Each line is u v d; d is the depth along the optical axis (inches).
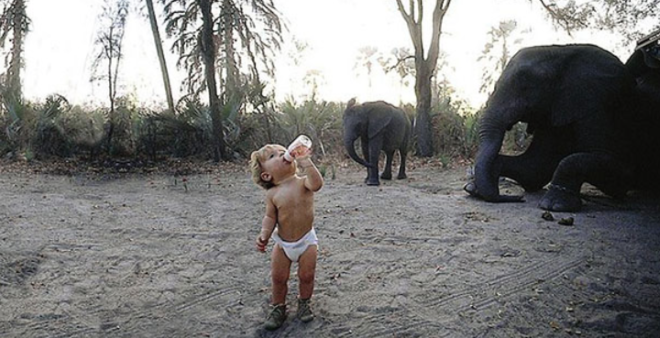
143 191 394.6
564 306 176.6
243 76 633.0
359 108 420.2
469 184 352.5
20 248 241.8
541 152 358.9
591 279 197.6
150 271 215.3
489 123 342.3
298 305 170.7
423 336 157.9
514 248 234.8
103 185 425.1
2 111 620.4
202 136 584.7
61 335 161.9
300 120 608.1
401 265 216.8
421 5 599.8
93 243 251.8
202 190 398.6
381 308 176.4
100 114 594.9
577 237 250.4
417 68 610.2
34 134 570.6
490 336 157.6
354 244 246.4
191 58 655.8
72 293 193.3
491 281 197.9
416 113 612.7
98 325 168.7
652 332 158.7
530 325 164.4
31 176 466.0
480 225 275.4
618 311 172.2
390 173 449.1
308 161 161.0
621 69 323.9
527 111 334.6
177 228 279.0
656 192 350.6
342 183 430.3
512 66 339.3
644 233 256.4
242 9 625.6
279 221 162.9
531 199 341.7
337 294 188.4
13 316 174.2
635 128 331.3
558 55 330.0
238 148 587.5
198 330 165.0
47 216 303.1
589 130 316.2
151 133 582.6
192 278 207.6
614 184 319.6
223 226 283.6
